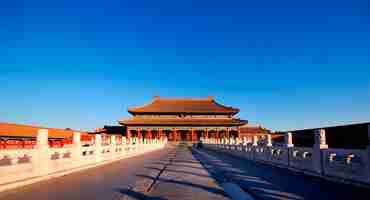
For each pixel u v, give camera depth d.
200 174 16.41
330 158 13.82
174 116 102.50
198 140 94.31
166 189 11.55
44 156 14.65
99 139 24.09
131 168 20.06
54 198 9.88
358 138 32.19
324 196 9.93
